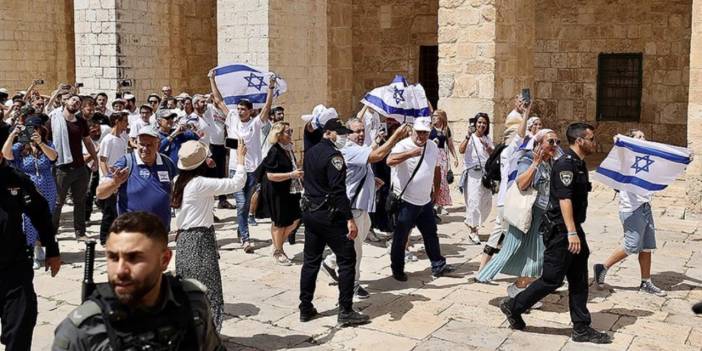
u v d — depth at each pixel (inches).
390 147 281.6
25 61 791.1
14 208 195.8
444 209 487.8
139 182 249.0
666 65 713.6
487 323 271.0
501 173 331.6
